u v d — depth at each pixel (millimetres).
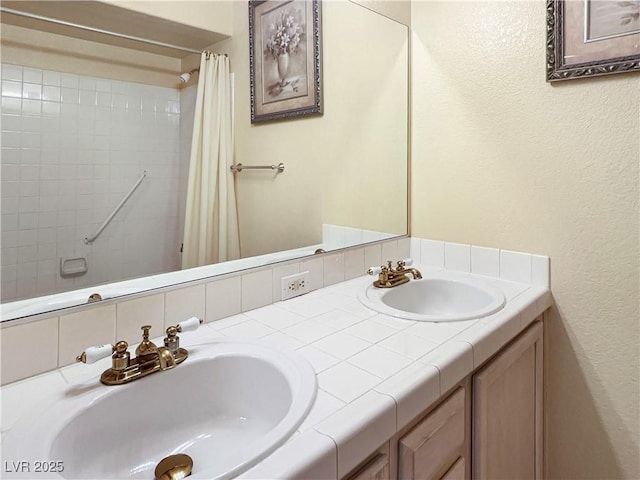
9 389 719
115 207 923
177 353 822
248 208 1195
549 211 1288
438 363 796
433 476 800
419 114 1614
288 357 814
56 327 791
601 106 1165
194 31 1057
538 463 1295
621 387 1190
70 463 630
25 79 792
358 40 1485
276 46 1262
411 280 1429
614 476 1222
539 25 1268
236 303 1097
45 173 822
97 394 697
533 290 1278
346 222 1479
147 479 701
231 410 845
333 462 558
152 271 983
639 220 1122
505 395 1070
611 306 1189
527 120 1313
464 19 1445
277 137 1272
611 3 1116
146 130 973
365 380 729
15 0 776
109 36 903
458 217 1522
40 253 816
